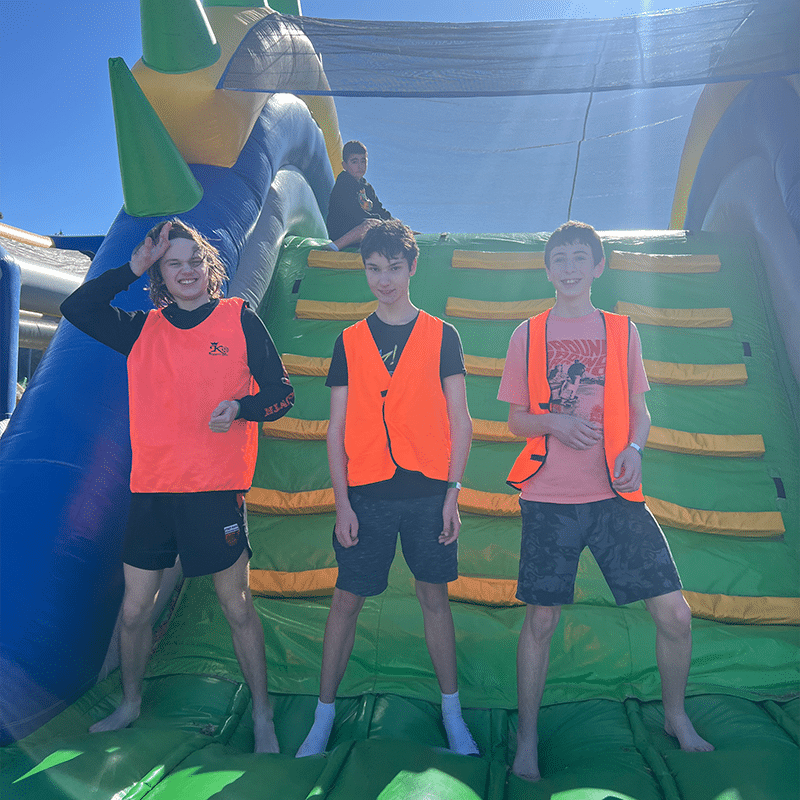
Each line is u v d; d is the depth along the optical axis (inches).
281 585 125.0
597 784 75.5
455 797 71.1
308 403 160.7
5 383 177.5
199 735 89.6
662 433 148.8
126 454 109.2
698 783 74.7
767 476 143.4
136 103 135.3
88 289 90.0
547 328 94.9
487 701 107.0
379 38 153.1
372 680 109.7
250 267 176.9
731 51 140.5
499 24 147.3
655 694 107.0
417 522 92.2
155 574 90.8
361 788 72.1
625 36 143.9
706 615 119.6
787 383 163.3
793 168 168.1
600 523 89.1
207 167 160.2
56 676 90.3
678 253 196.1
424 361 93.4
